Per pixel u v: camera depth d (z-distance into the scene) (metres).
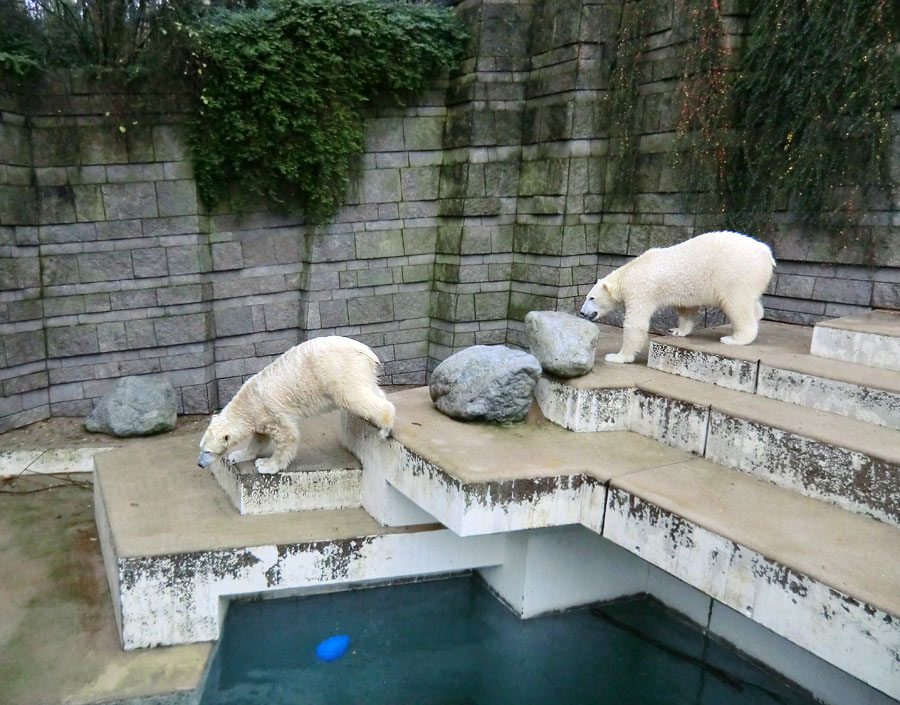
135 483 3.83
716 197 4.95
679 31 4.97
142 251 5.26
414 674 3.32
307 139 5.43
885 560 2.20
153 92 5.06
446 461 2.98
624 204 5.58
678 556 2.56
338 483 3.62
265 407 3.33
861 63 4.07
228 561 3.10
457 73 5.93
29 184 4.94
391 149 5.95
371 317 6.11
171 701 2.76
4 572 3.60
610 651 3.48
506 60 5.78
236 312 5.70
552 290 5.78
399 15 5.51
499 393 3.53
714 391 3.55
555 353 3.63
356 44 5.38
